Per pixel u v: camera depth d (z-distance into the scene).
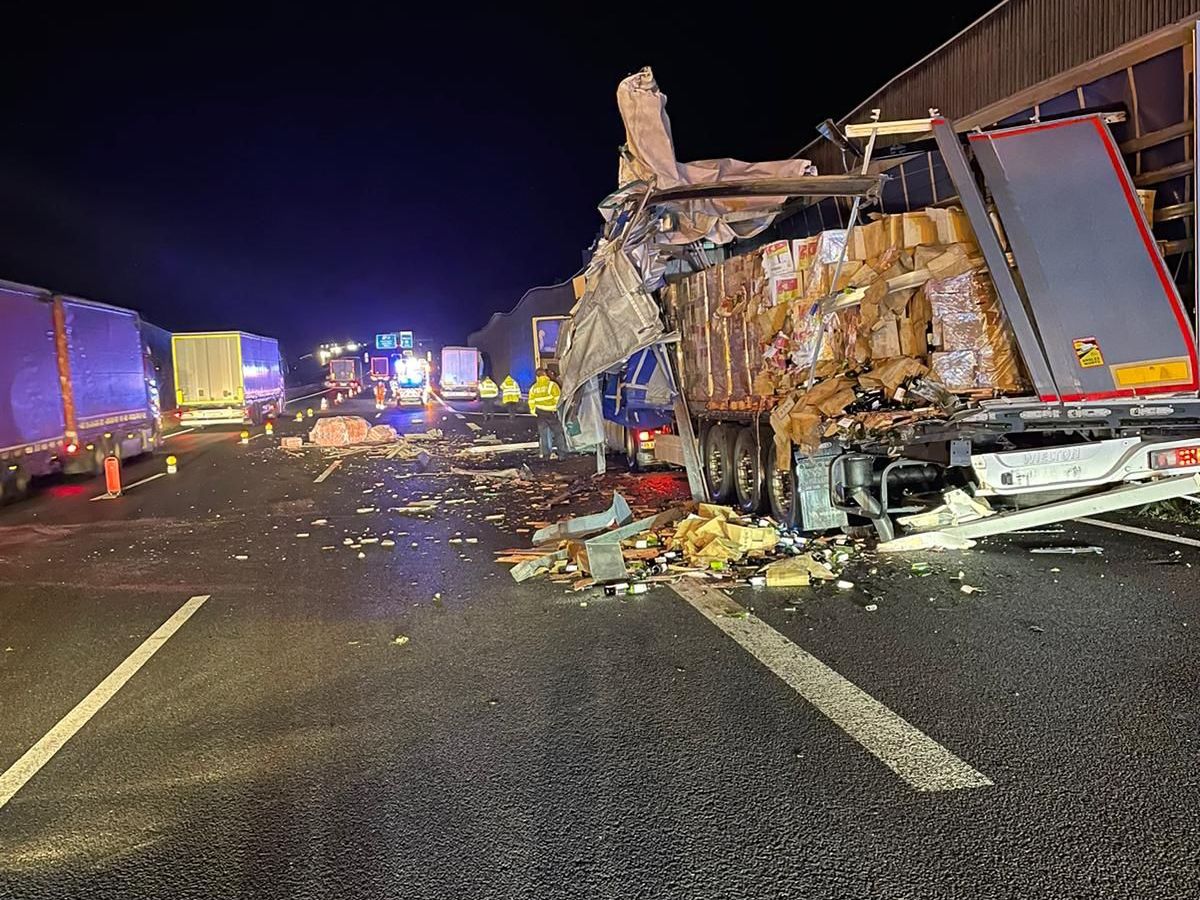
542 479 15.77
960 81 14.79
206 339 31.31
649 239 11.55
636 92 11.06
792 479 9.05
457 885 3.34
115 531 11.77
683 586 7.55
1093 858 3.32
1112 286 7.44
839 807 3.78
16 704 5.48
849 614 6.53
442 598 7.63
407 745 4.62
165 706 5.34
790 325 9.41
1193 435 7.30
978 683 5.08
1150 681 4.97
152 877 3.48
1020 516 7.93
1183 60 7.54
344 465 19.20
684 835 3.62
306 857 3.58
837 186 9.38
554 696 5.21
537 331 22.47
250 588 8.29
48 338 16.09
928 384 8.02
